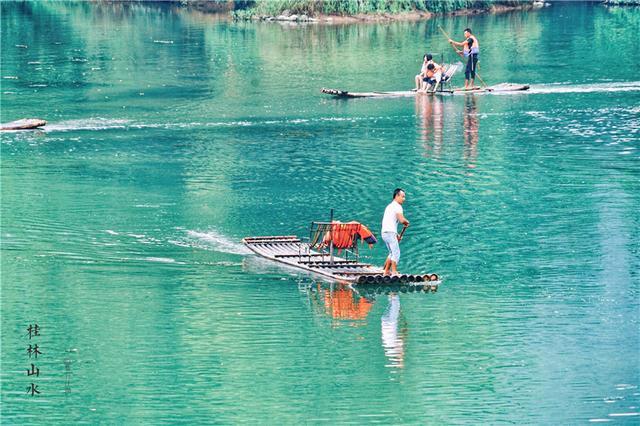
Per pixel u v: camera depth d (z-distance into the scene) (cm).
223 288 6281
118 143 10356
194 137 10656
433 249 6975
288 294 6197
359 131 10912
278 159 9588
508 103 12531
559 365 5122
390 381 4950
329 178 8850
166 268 6631
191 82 14425
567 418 4575
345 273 6550
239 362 5169
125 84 14238
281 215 7762
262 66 15912
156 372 5056
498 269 6581
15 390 4866
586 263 6656
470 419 4569
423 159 9538
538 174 8938
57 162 9512
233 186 8612
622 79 14250
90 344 5397
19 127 11100
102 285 6303
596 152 9769
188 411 4641
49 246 7031
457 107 12319
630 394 4794
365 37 19412
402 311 5903
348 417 4581
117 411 4650
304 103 12738
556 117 11550
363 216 7719
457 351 5300
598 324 5647
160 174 9025
